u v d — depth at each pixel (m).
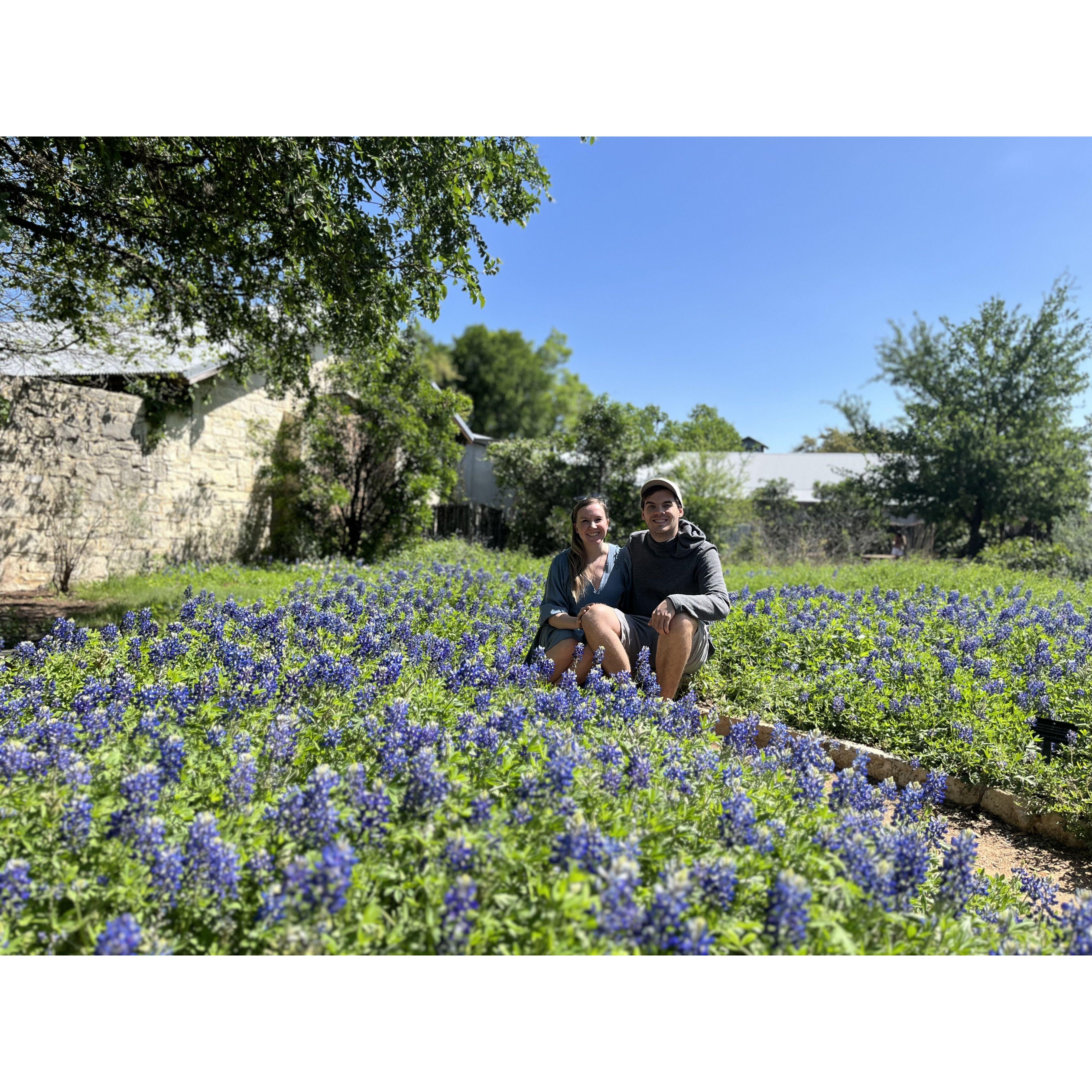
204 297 9.59
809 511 27.55
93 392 13.91
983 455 25.08
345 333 8.96
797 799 3.01
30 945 1.99
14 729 3.29
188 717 3.57
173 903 2.06
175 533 15.73
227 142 6.46
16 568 12.72
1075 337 25.91
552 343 51.47
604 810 2.54
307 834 2.30
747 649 6.80
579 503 5.53
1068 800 4.23
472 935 1.92
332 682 3.98
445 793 2.46
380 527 19.02
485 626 6.29
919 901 2.56
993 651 6.93
